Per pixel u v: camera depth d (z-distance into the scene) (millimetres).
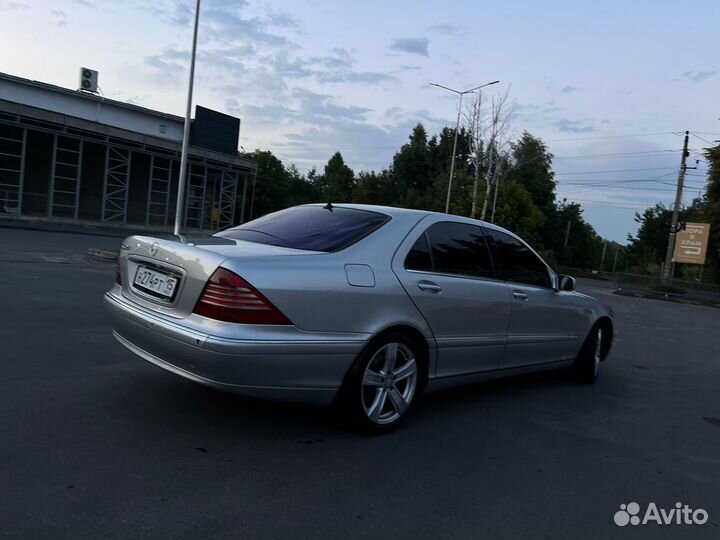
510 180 53219
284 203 56938
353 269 3992
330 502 3174
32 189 31000
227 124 41625
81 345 5973
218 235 4625
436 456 3939
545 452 4207
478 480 3627
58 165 31953
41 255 14867
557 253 69000
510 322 5160
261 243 4227
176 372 3742
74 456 3420
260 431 4062
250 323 3516
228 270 3557
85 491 3035
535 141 64875
